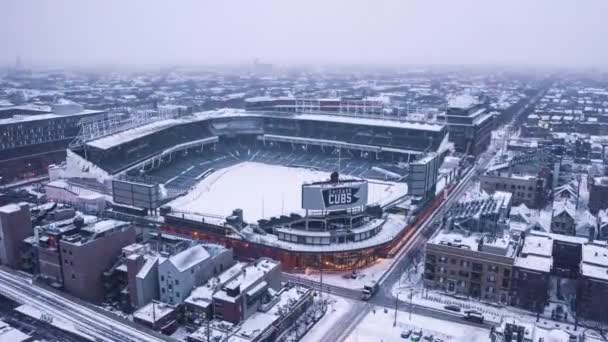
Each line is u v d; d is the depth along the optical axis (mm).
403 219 176250
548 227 176125
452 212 166125
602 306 118625
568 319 121625
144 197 179875
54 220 148750
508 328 98250
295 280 143250
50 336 108750
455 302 130750
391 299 132375
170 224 172500
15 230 141125
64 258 128000
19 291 129375
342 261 149125
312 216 152500
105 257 130750
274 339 110312
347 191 151625
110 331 111125
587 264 125875
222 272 130625
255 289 115312
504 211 160125
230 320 110500
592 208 190375
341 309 126625
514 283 128125
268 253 152125
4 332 104750
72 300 124875
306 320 117812
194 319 115750
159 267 121375
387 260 157500
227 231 159750
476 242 139125
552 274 147250
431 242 138125
